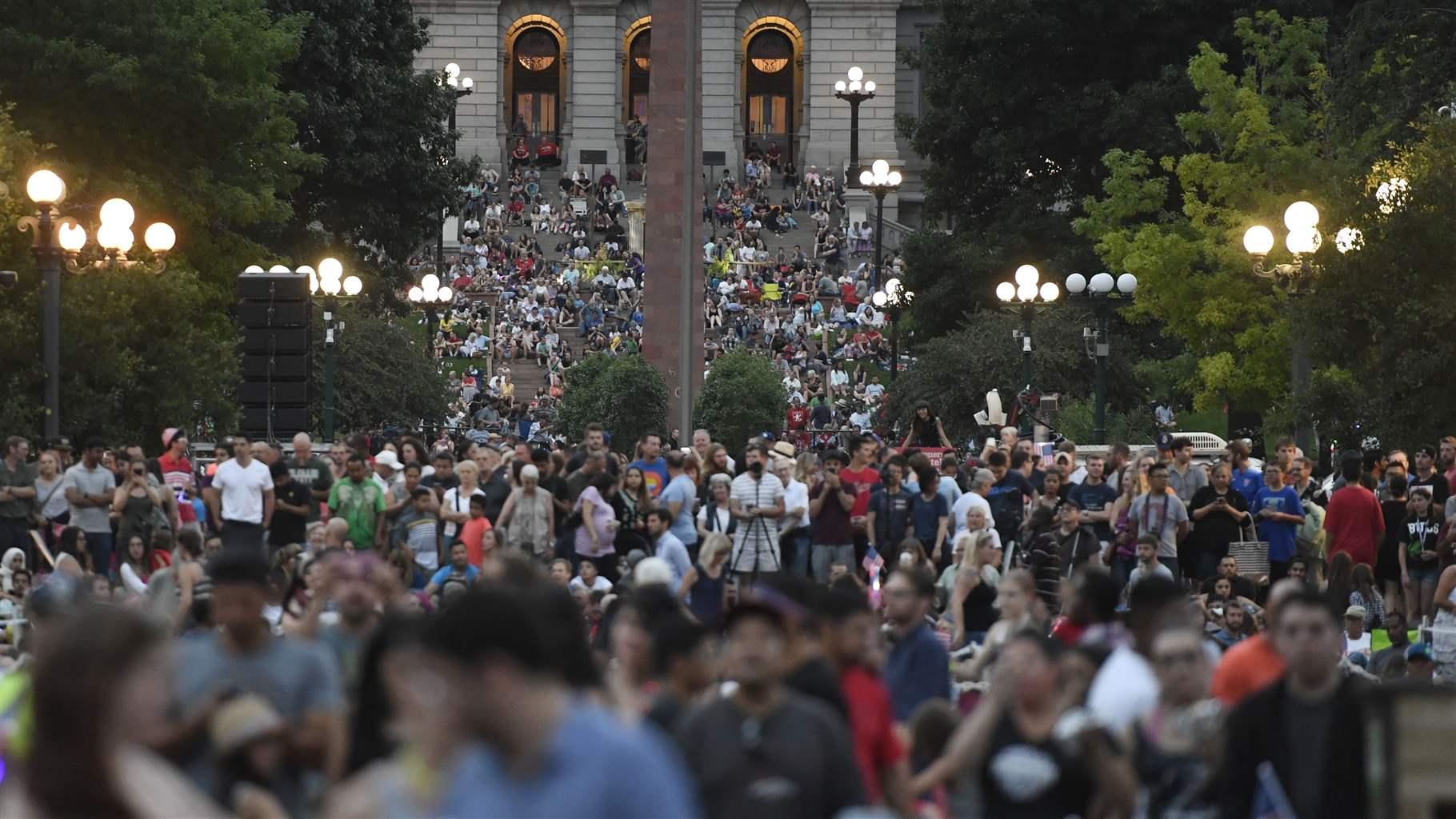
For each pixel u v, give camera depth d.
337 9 110.19
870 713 17.48
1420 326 53.47
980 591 33.75
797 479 46.12
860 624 18.48
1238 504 43.66
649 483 46.78
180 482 47.38
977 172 115.25
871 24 190.00
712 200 181.00
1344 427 55.62
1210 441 81.44
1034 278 75.62
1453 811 12.09
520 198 177.88
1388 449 54.38
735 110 192.50
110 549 42.66
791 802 14.71
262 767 15.19
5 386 58.69
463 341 136.88
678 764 14.99
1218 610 36.94
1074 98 108.69
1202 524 43.16
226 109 79.62
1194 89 103.25
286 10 108.12
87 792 10.17
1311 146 78.38
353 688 16.34
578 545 41.44
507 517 41.72
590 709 11.51
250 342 57.59
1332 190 59.47
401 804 12.19
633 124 195.62
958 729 18.17
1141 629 19.53
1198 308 80.38
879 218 103.38
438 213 121.69
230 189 80.88
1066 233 106.81
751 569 42.78
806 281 152.38
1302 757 15.26
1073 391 95.31
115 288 60.94
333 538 36.47
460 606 11.26
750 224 169.38
